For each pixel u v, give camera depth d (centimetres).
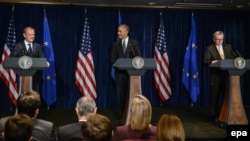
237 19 748
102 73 709
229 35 746
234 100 495
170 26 728
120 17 693
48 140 264
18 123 190
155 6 704
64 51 694
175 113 645
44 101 680
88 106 262
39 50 541
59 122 549
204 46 741
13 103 645
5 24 662
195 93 718
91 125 184
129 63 468
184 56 718
